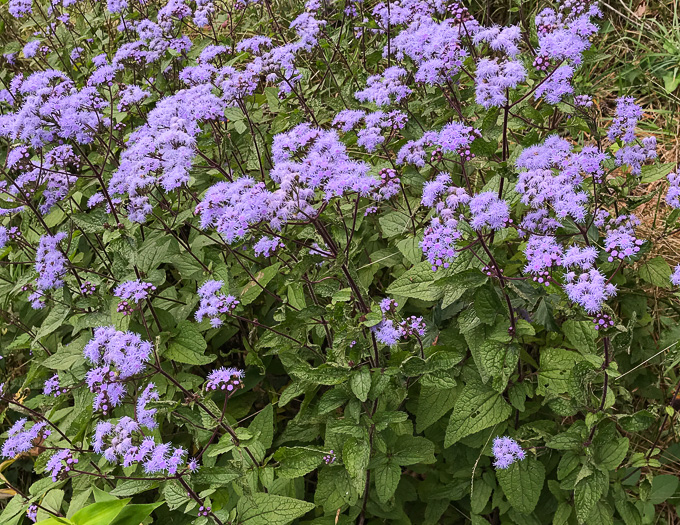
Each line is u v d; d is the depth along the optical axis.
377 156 0.43
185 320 0.39
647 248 0.36
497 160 0.36
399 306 0.38
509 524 0.36
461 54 0.38
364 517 0.36
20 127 0.41
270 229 0.33
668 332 0.41
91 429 0.37
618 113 0.39
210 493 0.31
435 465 0.39
